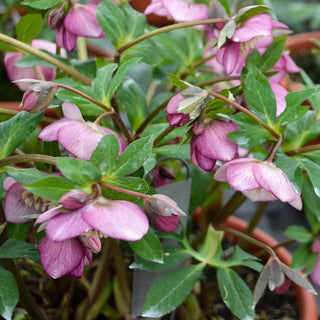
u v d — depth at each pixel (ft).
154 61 2.08
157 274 2.03
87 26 1.93
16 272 1.86
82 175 1.55
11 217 1.78
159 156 2.01
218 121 1.78
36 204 1.78
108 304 2.44
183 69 2.39
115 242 2.24
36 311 2.01
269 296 2.66
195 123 1.77
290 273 1.80
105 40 3.05
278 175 1.69
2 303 1.66
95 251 1.59
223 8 1.94
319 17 3.99
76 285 2.44
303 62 3.87
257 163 1.71
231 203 2.16
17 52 2.20
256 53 1.90
